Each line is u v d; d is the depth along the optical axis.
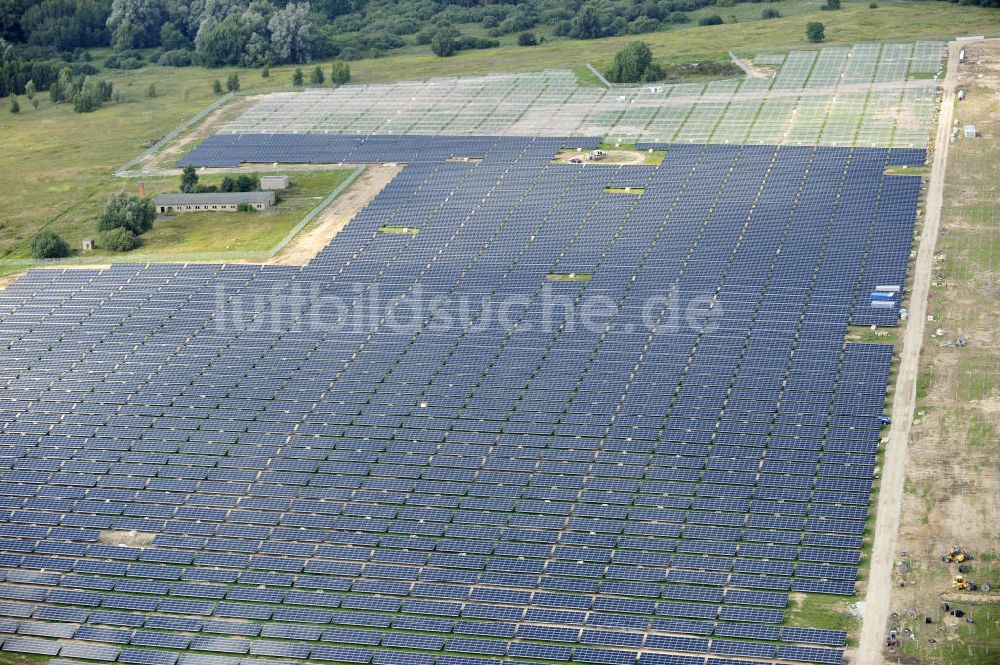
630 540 177.75
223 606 173.00
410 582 174.25
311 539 184.25
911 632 157.50
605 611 165.75
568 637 162.00
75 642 169.12
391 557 179.25
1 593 178.88
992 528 173.50
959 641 155.38
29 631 171.38
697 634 160.88
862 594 164.62
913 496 181.00
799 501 181.38
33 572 182.62
